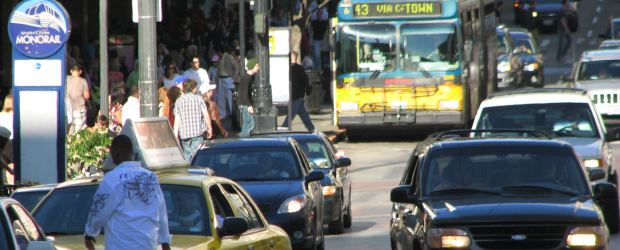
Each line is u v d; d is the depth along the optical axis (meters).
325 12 129.75
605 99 90.69
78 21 112.25
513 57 115.94
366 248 43.03
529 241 28.14
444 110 84.56
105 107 59.88
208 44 120.19
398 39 85.00
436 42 84.56
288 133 53.56
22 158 41.75
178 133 58.97
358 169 73.38
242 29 100.44
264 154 44.78
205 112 59.22
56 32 41.09
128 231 23.31
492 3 110.06
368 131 93.25
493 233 28.30
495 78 109.88
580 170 31.61
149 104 47.16
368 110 86.00
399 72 85.06
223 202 28.38
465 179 31.47
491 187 31.09
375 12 85.25
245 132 78.88
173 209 26.89
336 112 87.12
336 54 86.62
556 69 149.75
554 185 31.08
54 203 28.12
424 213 29.81
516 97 52.31
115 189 23.39
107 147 47.97
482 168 31.80
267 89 71.69
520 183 31.11
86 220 27.39
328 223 47.53
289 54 74.56
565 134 49.38
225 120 106.25
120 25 106.94
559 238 28.17
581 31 196.25
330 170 49.06
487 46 102.06
